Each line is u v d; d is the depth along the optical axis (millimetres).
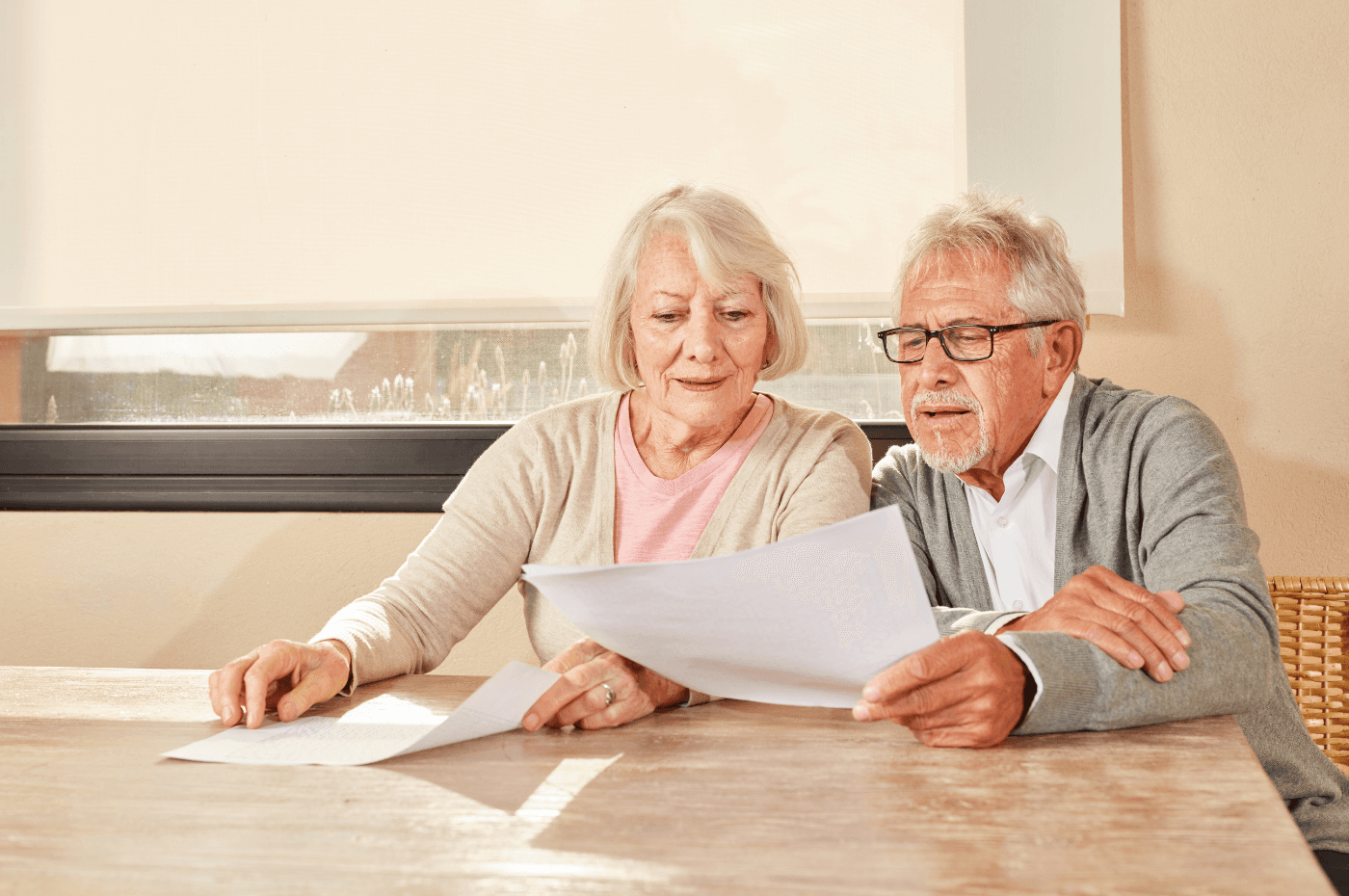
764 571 731
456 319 1787
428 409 1863
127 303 1860
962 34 1648
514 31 1759
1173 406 1158
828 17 1684
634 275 1261
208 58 1824
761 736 796
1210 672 813
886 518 715
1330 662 1322
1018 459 1223
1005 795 636
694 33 1720
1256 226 1600
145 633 1863
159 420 1916
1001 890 496
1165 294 1623
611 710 836
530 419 1364
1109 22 1590
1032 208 1619
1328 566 1592
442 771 720
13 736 826
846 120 1685
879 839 567
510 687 832
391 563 1814
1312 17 1577
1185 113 1610
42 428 1890
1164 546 1034
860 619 748
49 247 1873
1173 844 548
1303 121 1584
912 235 1230
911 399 1203
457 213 1780
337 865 548
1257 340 1603
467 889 514
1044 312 1163
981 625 953
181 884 527
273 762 744
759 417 1306
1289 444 1598
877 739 779
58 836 597
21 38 1867
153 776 715
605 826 601
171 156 1839
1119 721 773
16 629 1892
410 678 1051
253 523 1839
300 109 1808
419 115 1781
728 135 1718
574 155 1752
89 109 1855
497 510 1287
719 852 555
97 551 1876
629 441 1309
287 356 1885
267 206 1819
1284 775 1076
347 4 1789
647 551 1264
